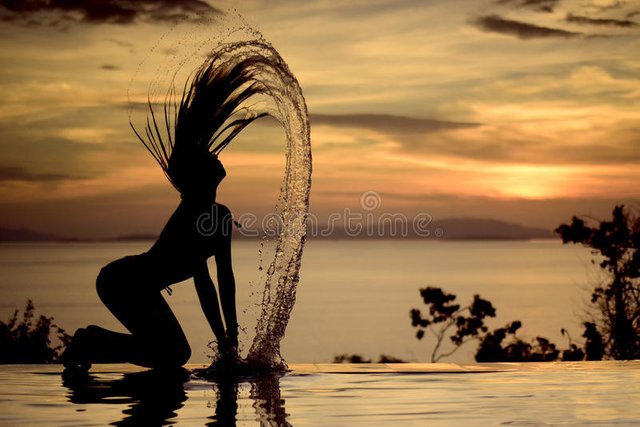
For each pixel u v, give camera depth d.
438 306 17.08
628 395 4.24
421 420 3.54
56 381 4.68
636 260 14.82
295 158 5.45
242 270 98.69
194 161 5.03
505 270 168.75
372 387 4.51
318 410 3.78
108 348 4.95
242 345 5.18
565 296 95.75
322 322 77.00
